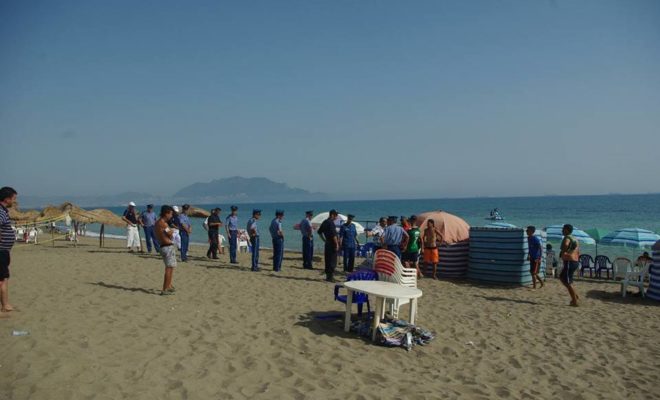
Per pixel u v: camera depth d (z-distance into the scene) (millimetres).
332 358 5969
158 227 9125
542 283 12789
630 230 16109
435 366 6004
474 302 10258
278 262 13781
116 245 22641
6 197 6797
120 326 6625
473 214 77750
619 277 15766
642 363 6496
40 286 9359
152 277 11273
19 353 5230
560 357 6637
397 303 7086
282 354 5945
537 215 70250
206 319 7359
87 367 4965
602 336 7773
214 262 15570
